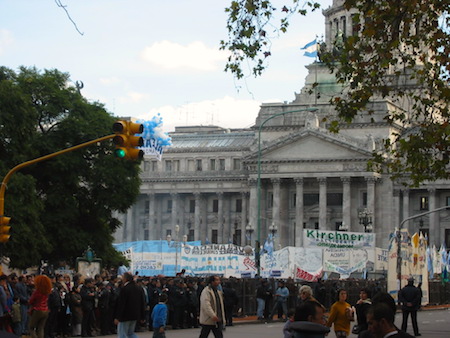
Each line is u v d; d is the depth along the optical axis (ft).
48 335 177.06
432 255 379.14
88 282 187.93
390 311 69.82
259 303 250.57
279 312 258.37
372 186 625.00
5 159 288.51
